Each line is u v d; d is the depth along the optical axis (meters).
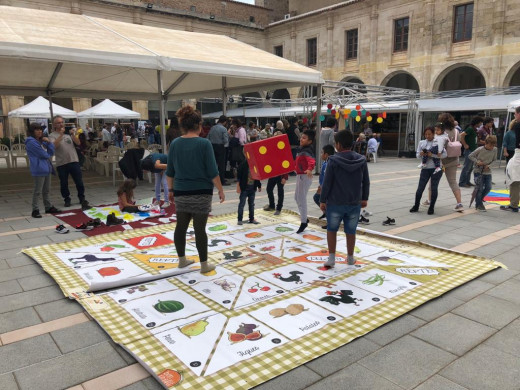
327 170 4.14
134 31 10.57
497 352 2.78
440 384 2.44
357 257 4.68
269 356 2.70
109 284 3.79
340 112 15.90
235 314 3.29
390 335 3.00
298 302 3.51
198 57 9.01
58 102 29.47
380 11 24.55
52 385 2.45
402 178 11.58
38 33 7.93
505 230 5.86
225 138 10.11
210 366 2.58
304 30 29.48
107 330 3.04
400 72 24.23
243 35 31.62
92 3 25.47
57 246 5.14
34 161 6.64
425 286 3.84
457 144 6.86
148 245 5.20
